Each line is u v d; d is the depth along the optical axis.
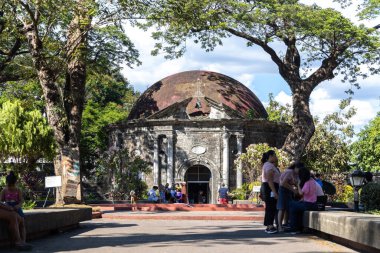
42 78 29.34
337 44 45.34
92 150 63.72
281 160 45.56
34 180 40.81
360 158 79.88
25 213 14.55
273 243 12.62
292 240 13.39
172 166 53.84
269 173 15.54
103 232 17.23
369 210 23.30
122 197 49.25
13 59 40.28
